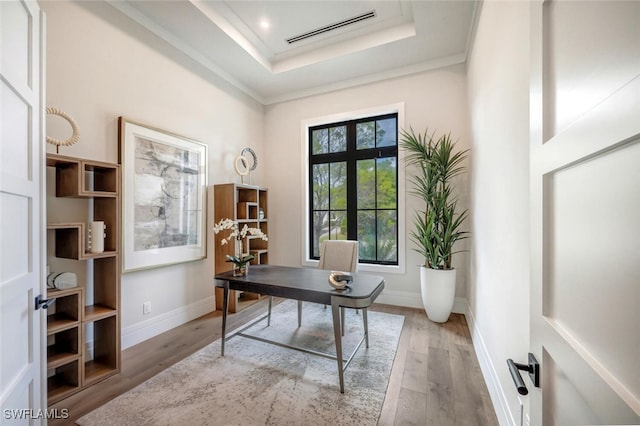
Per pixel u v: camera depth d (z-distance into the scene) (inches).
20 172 46.4
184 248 121.0
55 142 75.7
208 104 135.7
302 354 92.7
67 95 83.7
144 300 105.4
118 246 84.9
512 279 55.8
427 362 87.9
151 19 107.0
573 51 23.1
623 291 17.2
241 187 143.8
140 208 103.0
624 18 16.9
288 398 70.1
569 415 23.8
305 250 167.0
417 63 137.7
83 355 74.5
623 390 16.8
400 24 118.3
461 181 129.7
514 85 54.5
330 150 167.6
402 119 142.1
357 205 159.9
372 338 104.6
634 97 15.9
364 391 73.1
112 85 95.4
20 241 46.3
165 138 112.8
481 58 89.6
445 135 131.9
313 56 137.5
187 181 123.0
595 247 20.2
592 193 20.6
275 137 175.6
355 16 113.0
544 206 28.6
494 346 70.7
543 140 28.5
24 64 47.7
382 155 152.7
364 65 139.5
